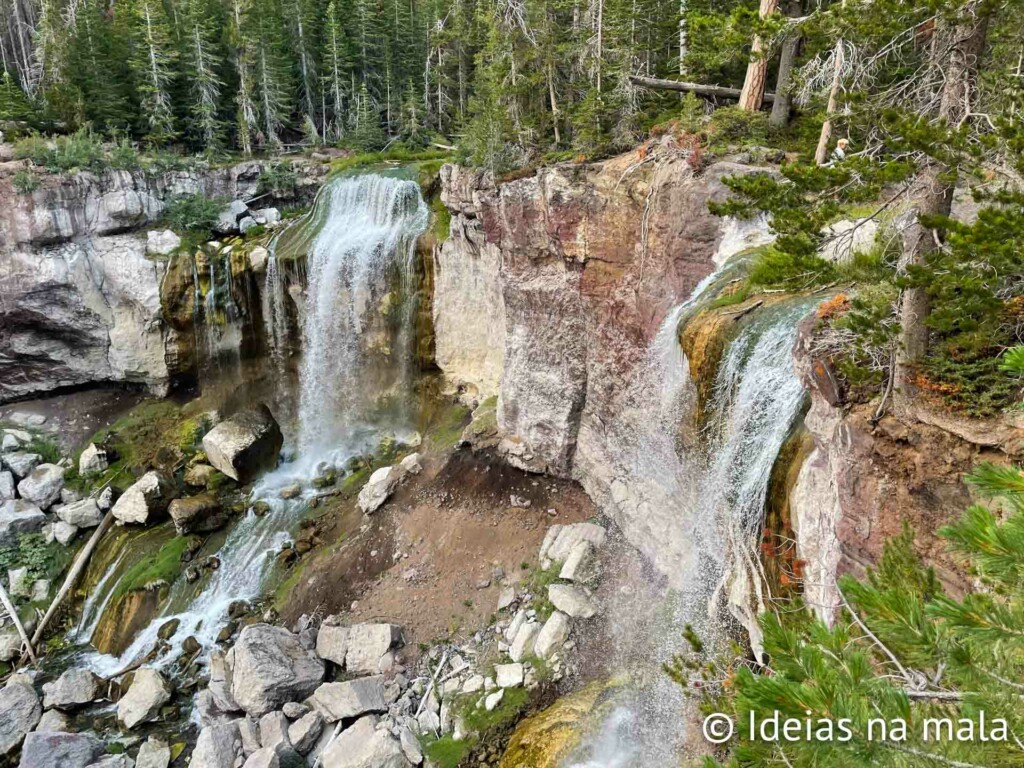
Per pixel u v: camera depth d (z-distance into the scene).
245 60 46.09
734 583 14.41
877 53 10.16
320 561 25.14
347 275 32.22
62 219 33.62
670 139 21.31
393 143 50.31
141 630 24.38
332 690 19.05
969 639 4.86
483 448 27.09
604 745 16.30
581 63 28.53
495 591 22.16
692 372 15.59
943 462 9.16
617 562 21.19
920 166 9.24
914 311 9.50
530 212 24.03
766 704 4.63
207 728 18.38
